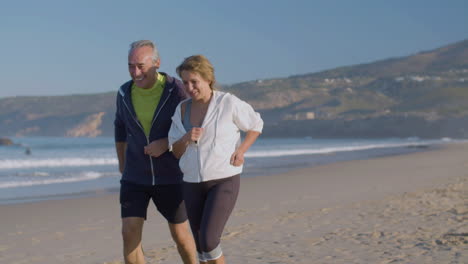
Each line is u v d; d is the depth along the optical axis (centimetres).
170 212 359
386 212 759
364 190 1117
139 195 349
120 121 364
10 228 705
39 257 526
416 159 2373
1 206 927
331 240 564
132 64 334
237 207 872
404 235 577
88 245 585
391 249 508
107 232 672
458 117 16550
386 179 1380
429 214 722
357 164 2052
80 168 2019
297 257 486
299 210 821
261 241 568
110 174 1681
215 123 319
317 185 1257
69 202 989
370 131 17638
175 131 330
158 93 346
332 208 830
